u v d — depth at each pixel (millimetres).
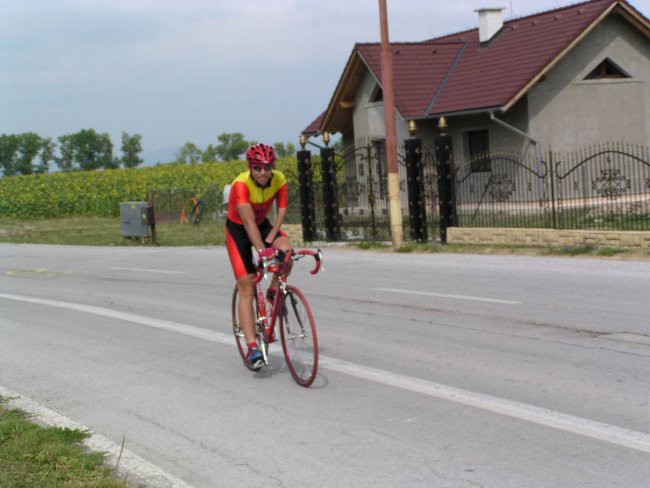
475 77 24750
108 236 26547
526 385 6227
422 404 5926
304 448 5180
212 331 9188
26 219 37219
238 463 5004
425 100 25422
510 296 10172
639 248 13555
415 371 6859
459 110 23344
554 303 9508
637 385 6055
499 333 8102
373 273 13297
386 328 8719
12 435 5559
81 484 4574
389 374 6816
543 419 5406
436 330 8438
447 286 11352
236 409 6148
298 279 13133
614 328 8016
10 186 51531
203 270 15344
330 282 12531
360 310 9906
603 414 5434
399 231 16891
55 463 4961
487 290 10758
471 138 25312
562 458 4695
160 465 5055
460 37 29078
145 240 23734
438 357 7285
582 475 4430
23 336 9562
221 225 28484
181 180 47562
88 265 17656
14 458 5047
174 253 19406
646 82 24484
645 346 7230
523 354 7191
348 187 18969
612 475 4406
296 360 6734
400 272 13195
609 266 12180
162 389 6848
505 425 5340
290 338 6785
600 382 6184
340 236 19062
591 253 13602
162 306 11156
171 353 8195
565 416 5438
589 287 10477
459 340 7910
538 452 4816
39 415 6180
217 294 12023
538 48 23438
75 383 7211
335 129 30125
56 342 9094
